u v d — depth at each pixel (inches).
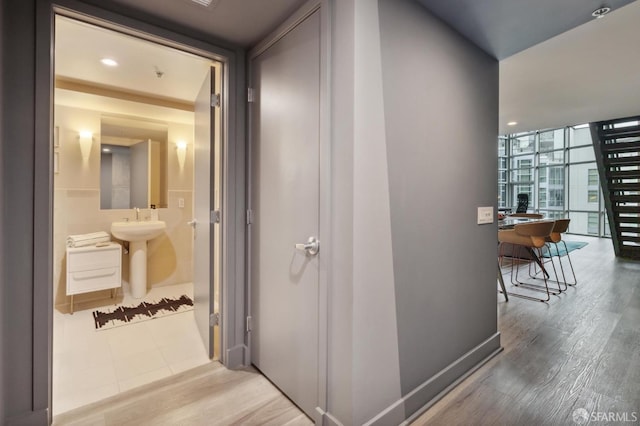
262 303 80.1
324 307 59.4
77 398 70.8
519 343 97.0
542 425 61.9
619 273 179.6
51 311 60.9
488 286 89.7
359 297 54.9
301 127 65.2
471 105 81.2
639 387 73.5
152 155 154.5
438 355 72.6
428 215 69.0
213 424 62.8
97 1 62.6
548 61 116.4
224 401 70.0
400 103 61.6
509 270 189.9
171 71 107.3
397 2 60.6
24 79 56.4
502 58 90.5
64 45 89.8
